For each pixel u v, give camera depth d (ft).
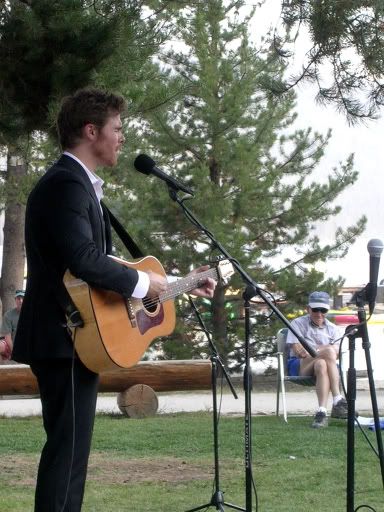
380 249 16.72
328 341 35.42
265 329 51.65
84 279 14.34
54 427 14.67
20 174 52.65
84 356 14.57
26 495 22.09
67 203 14.37
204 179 50.16
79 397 14.66
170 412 40.19
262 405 43.21
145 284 14.92
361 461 26.37
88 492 22.47
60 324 14.58
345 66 27.02
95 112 15.03
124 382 36.94
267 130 52.31
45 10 24.89
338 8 25.81
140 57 26.43
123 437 30.86
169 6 29.19
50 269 14.64
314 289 52.19
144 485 23.41
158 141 51.39
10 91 25.82
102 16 25.34
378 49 26.17
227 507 20.88
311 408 41.70
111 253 15.76
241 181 51.24
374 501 21.62
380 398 45.80
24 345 14.79
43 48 25.05
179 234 51.80
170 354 51.03
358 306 16.88
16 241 58.80
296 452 28.12
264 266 51.80
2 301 58.49
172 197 17.54
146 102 28.55
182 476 24.61
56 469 14.44
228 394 48.37
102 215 15.28
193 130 51.88
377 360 60.18
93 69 25.52
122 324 14.98
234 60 51.65
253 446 29.12
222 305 51.19
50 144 32.22
